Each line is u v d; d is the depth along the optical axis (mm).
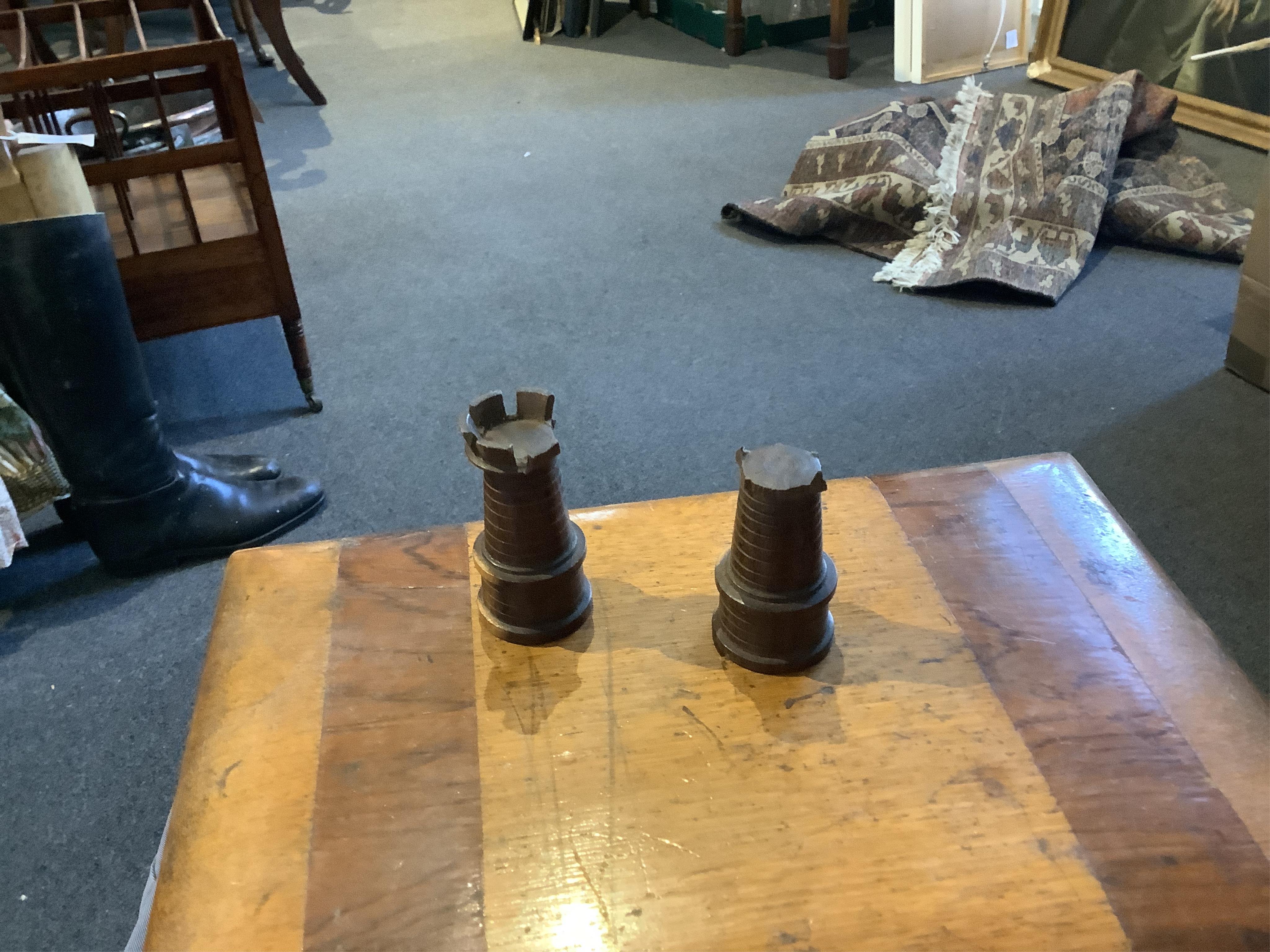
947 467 1096
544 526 824
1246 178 2799
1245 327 1945
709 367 2139
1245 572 1566
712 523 1028
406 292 2475
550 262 2584
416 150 3287
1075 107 2631
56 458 1566
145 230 1919
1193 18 3061
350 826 744
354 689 850
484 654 877
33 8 2305
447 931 678
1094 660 853
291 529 1758
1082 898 680
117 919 1191
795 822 735
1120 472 1781
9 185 1320
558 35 4359
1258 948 652
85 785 1343
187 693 1473
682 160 3125
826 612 837
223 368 2209
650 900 690
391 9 4816
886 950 656
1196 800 740
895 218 2578
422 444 1953
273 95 3811
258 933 682
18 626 1590
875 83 3646
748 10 4027
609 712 821
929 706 817
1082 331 2182
